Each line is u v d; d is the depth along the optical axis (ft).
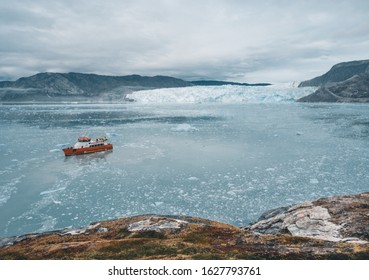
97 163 274.36
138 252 67.97
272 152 305.94
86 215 162.91
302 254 63.46
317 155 286.66
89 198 186.91
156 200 182.19
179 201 179.83
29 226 151.12
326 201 110.52
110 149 333.21
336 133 415.03
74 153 306.76
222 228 89.76
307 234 88.58
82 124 574.56
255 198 181.78
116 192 196.85
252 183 209.56
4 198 187.11
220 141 374.84
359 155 281.74
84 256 67.67
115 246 74.08
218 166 255.70
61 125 558.15
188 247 69.56
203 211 164.96
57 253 71.82
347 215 94.99
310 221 95.45
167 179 222.48
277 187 199.93
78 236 91.15
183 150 324.60
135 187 206.18
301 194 186.19
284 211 112.98
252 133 435.53
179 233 85.35
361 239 79.20
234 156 291.79
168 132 460.14
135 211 166.81
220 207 169.78
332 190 191.21
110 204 177.17
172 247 70.33
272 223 103.40
